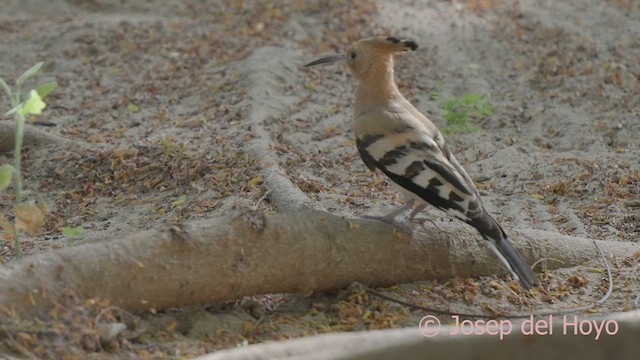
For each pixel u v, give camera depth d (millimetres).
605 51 17172
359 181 12898
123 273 8531
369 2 18828
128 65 16766
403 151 9719
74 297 8234
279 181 12109
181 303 8898
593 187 12891
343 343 7586
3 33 18078
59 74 16562
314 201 11820
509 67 16766
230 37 17672
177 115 15055
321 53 17000
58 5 19547
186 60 16844
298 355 7434
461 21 18297
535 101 15695
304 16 18391
